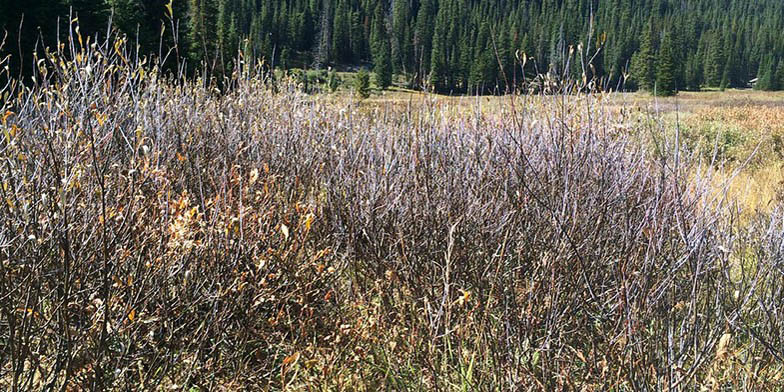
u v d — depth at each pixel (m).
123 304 2.59
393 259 3.53
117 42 3.09
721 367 2.51
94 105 2.72
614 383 2.43
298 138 4.57
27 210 2.38
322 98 5.43
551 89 3.62
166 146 3.63
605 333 2.62
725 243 2.75
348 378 2.85
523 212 3.38
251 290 2.90
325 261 3.44
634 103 3.87
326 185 3.84
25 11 12.27
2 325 2.44
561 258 2.86
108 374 2.52
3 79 9.63
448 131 4.18
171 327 2.64
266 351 2.99
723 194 2.61
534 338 2.79
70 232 2.51
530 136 3.91
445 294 2.78
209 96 4.91
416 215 3.62
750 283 2.85
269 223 3.17
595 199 3.29
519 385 2.48
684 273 2.98
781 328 2.55
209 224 3.01
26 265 2.41
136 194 2.88
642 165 3.51
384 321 3.13
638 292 2.55
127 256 2.59
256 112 5.02
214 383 2.76
